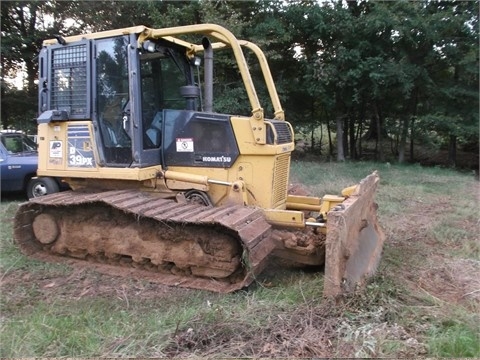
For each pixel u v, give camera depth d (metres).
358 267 4.14
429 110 14.59
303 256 4.64
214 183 4.84
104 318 3.66
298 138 18.89
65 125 5.27
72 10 12.89
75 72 5.21
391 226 6.65
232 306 3.77
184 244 4.46
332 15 13.33
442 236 6.16
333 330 3.27
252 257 3.96
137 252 4.70
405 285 4.24
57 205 4.82
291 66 14.81
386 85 13.15
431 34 12.74
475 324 3.42
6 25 12.72
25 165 8.23
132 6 12.95
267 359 2.92
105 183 5.36
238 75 13.27
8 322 3.55
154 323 3.47
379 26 12.61
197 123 4.99
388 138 17.44
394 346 3.03
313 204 5.35
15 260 5.05
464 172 14.06
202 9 11.99
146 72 5.15
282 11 13.38
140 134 4.89
